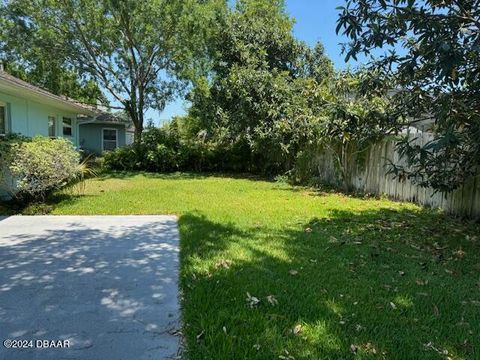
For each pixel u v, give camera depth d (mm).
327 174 10727
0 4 14508
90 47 15516
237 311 2756
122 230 5340
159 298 3061
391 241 4719
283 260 3908
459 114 4414
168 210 6793
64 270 3703
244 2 15844
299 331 2479
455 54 3588
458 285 3336
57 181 7434
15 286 3297
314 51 14664
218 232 5062
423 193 7348
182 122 17422
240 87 12633
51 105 11953
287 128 11273
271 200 7973
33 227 5520
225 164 15188
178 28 14398
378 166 8656
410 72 4340
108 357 2223
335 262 3869
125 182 11320
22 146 7133
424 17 3967
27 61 15875
